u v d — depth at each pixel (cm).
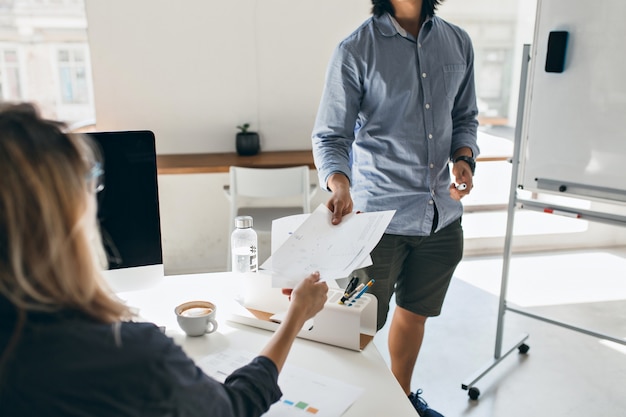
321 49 348
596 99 217
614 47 208
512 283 351
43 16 329
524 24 368
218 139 352
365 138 180
